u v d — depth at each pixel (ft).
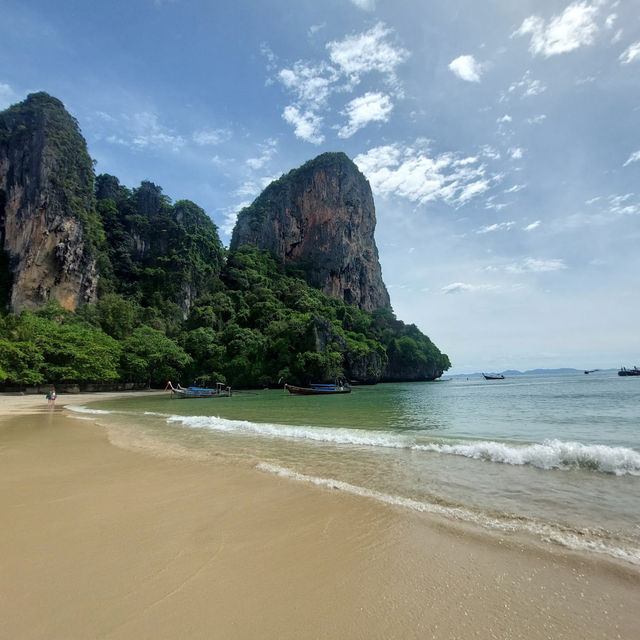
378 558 13.93
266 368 216.95
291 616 10.50
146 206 326.65
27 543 15.10
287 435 43.37
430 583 12.19
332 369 215.51
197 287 281.74
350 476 25.23
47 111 242.78
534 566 13.24
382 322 343.46
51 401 105.19
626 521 17.16
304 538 15.67
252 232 396.16
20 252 219.82
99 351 162.40
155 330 217.77
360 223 444.55
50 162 228.22
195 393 135.74
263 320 253.44
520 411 72.69
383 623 10.20
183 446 36.45
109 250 272.10
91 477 25.08
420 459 29.84
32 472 26.48
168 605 10.94
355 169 461.37
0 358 130.31
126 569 13.00
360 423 56.03
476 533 16.05
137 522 17.37
